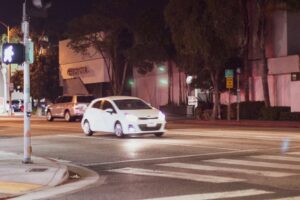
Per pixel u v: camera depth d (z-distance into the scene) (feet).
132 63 156.35
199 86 137.39
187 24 127.13
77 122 128.98
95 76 190.08
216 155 55.06
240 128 97.81
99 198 34.42
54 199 34.55
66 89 210.18
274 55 132.05
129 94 184.55
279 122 112.06
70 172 46.96
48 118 139.13
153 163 50.47
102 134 85.46
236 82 134.62
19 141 78.18
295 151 57.26
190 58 132.87
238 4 125.18
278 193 34.40
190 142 68.33
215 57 126.52
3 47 47.96
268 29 133.28
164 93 168.96
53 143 72.64
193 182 39.52
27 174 43.62
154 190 36.68
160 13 151.74
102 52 176.76
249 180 39.78
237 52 132.57
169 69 165.48
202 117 138.82
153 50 150.82
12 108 205.26
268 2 123.34
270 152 56.70
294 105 122.52
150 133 75.77
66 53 206.80
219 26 123.75
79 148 65.62
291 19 129.49
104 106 80.94
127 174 44.50
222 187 37.11
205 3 126.31
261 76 132.57
